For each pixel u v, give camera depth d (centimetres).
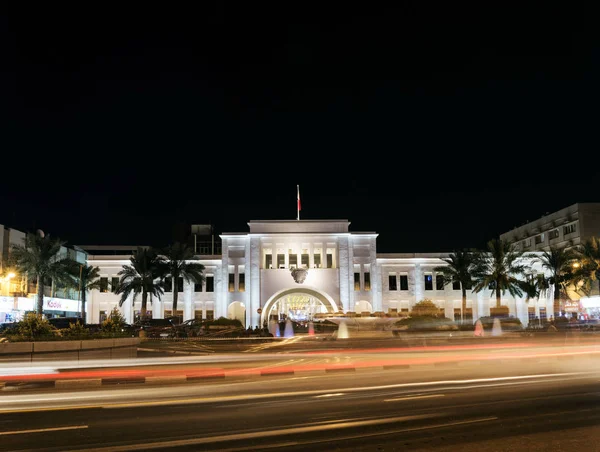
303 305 8031
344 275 7250
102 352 2512
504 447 820
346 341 4206
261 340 4631
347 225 7469
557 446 823
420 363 2167
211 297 7369
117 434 928
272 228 7444
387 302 7431
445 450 805
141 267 6538
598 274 5856
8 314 5953
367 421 1010
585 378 1659
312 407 1166
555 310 6600
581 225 7169
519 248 8794
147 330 5131
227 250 7425
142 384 1633
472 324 5325
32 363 2225
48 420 1060
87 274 6931
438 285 7562
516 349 3200
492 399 1248
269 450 811
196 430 952
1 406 1242
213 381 1691
